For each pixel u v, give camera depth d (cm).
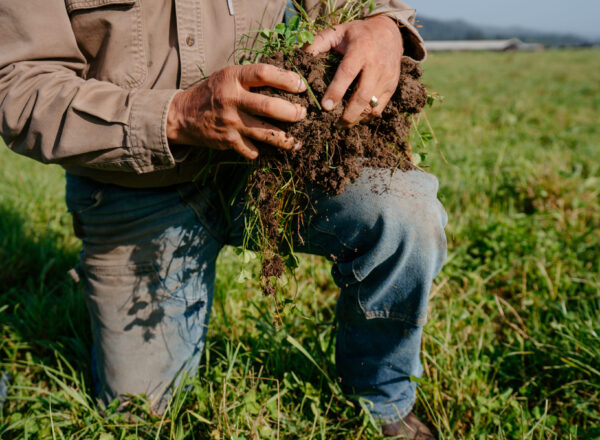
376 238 130
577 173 379
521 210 349
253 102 108
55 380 182
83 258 168
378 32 128
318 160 131
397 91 133
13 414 169
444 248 133
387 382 159
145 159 122
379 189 131
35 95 120
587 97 1098
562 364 192
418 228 127
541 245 280
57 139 121
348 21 150
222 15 140
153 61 136
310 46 129
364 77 119
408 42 148
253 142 126
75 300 227
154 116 117
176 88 139
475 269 269
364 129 133
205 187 159
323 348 194
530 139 595
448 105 902
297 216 145
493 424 168
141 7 131
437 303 230
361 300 141
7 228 295
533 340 204
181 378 177
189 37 135
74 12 130
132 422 171
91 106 118
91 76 138
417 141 156
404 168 139
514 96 1077
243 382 171
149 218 154
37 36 123
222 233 169
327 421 168
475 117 761
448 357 188
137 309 164
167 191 154
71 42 129
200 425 163
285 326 199
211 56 141
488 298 232
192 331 175
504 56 3262
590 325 202
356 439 160
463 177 390
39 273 265
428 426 174
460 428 169
